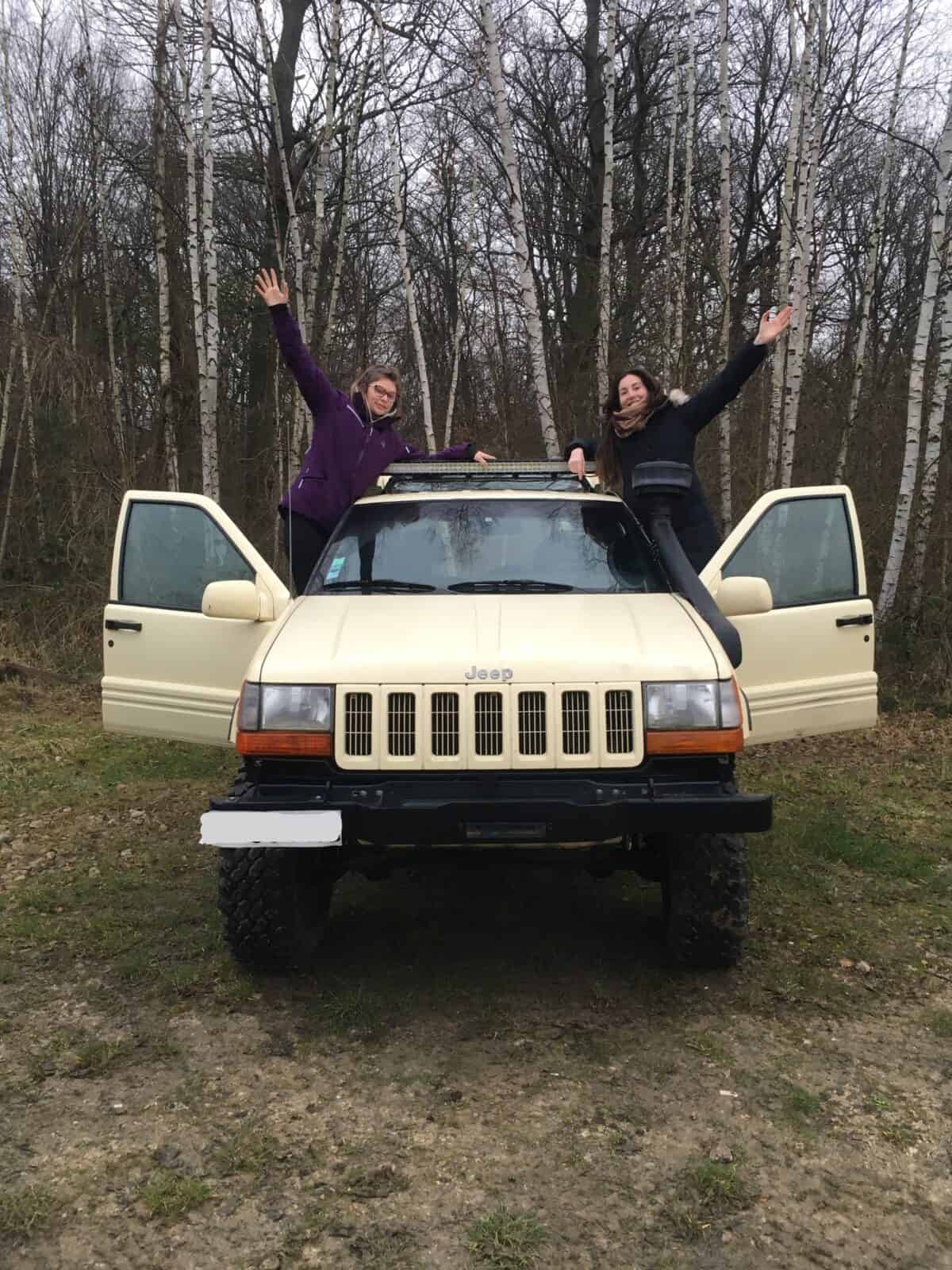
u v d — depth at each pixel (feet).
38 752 24.57
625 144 60.23
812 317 50.24
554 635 11.64
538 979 12.40
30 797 20.84
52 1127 9.30
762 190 59.93
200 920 14.28
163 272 41.09
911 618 32.60
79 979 12.45
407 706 10.84
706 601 12.62
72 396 44.34
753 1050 10.69
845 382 49.80
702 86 56.34
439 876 16.19
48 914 14.65
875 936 13.71
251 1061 10.50
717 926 11.73
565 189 61.72
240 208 59.11
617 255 53.26
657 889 15.48
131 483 43.75
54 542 41.63
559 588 13.66
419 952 13.21
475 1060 10.52
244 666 13.69
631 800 10.45
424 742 10.73
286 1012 11.57
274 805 10.45
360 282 59.72
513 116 60.85
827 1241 7.76
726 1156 8.83
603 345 37.50
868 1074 10.23
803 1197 8.29
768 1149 8.96
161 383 41.68
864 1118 9.44
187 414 45.91
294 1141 9.08
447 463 17.03
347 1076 10.23
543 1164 8.73
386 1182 8.49
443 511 15.07
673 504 14.20
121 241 61.26
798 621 14.01
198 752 24.73
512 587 13.66
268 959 12.19
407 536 14.65
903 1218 8.04
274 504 43.70
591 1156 8.86
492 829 10.48
